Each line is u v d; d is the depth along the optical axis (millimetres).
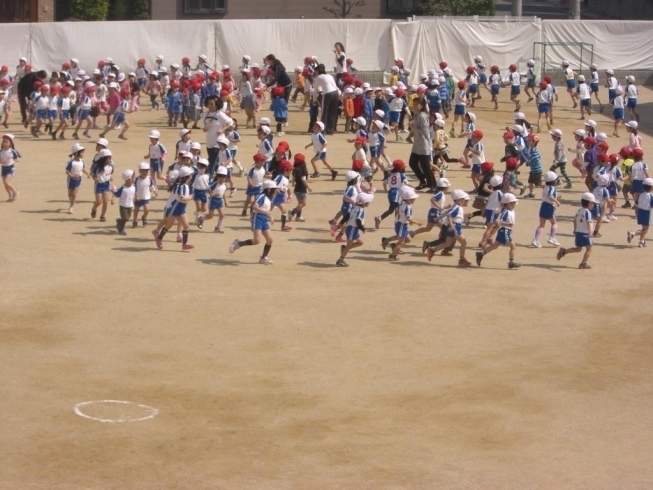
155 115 52531
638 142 38656
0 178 37281
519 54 60906
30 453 15617
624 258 28625
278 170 31422
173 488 14555
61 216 32000
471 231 31469
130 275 25312
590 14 86500
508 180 34906
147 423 16859
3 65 56594
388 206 34469
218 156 34750
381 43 60094
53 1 68188
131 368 19297
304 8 68125
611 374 19703
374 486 14758
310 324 21969
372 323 22172
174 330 21391
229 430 16672
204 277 25312
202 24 58938
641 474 15461
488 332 21875
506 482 15031
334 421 17141
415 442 16406
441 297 24203
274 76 51906
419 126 36156
